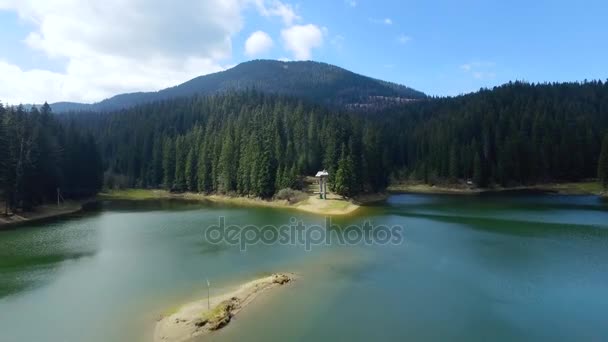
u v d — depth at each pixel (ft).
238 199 361.30
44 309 98.89
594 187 388.98
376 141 402.52
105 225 225.35
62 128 353.10
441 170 489.26
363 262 143.43
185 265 139.23
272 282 118.21
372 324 91.50
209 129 465.88
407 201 351.05
